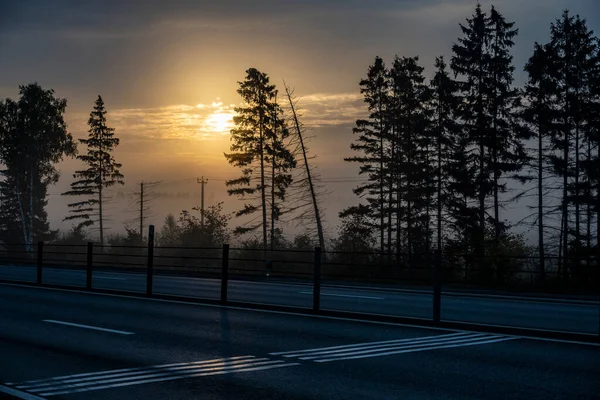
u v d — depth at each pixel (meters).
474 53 52.91
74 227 81.62
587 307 20.31
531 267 33.94
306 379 9.17
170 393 8.36
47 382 8.96
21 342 12.22
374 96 60.22
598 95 52.03
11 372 9.59
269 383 8.91
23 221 71.56
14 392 8.35
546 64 52.00
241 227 62.88
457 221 54.00
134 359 10.61
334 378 9.24
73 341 12.36
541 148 52.53
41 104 72.44
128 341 12.38
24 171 73.12
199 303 18.97
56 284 24.03
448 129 53.91
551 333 13.20
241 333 13.43
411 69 59.31
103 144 83.56
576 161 52.66
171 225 67.19
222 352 11.26
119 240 64.50
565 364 10.36
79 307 17.84
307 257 42.34
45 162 73.94
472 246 33.41
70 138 74.31
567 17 52.75
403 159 59.56
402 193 58.78
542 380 9.20
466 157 53.66
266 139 63.53
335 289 25.67
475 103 52.84
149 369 9.82
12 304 18.42
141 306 18.20
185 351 11.34
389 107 60.00
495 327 13.82
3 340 12.43
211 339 12.65
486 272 29.73
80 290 22.69
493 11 53.31
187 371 9.68
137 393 8.35
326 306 18.98
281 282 29.59
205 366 10.05
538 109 51.69
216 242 50.75
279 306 17.47
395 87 59.84
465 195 53.34
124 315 16.25
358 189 60.50
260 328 14.15
